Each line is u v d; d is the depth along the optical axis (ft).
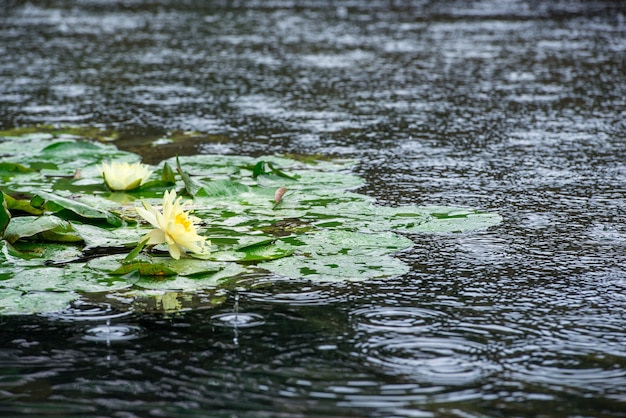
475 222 12.99
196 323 9.30
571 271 10.94
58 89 25.05
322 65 29.17
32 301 9.82
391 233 12.43
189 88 25.27
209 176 15.85
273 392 7.77
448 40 34.88
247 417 7.31
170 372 8.16
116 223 12.94
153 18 42.22
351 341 8.85
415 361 8.40
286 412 7.40
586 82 26.18
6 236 11.79
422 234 12.48
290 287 10.35
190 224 11.18
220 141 18.95
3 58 30.32
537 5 48.55
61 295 10.02
